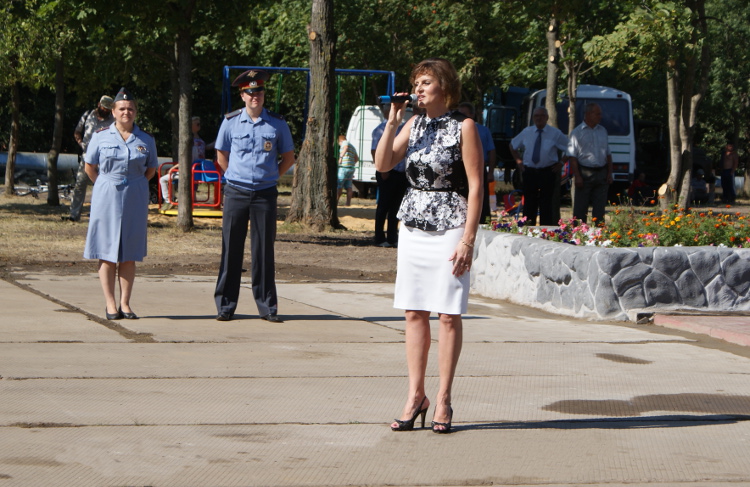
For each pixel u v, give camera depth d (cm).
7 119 4350
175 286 1038
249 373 624
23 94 4312
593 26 2416
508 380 625
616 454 465
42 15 1719
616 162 3203
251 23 1908
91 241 802
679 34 1867
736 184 4375
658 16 1869
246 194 821
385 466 439
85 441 462
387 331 802
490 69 3303
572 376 642
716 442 489
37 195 2588
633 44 1953
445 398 498
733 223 1088
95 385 576
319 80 1789
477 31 3203
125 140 802
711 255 928
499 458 454
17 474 411
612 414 542
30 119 4344
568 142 1471
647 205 3047
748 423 528
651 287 916
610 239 1009
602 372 657
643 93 4009
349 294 1036
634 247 960
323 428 499
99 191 801
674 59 1903
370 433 493
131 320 812
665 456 463
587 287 918
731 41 4044
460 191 496
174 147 2353
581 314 923
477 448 470
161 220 1891
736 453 471
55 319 798
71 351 674
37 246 1352
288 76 3328
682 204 1997
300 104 3756
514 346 750
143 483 405
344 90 3356
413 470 434
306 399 559
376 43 3284
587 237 1051
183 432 484
